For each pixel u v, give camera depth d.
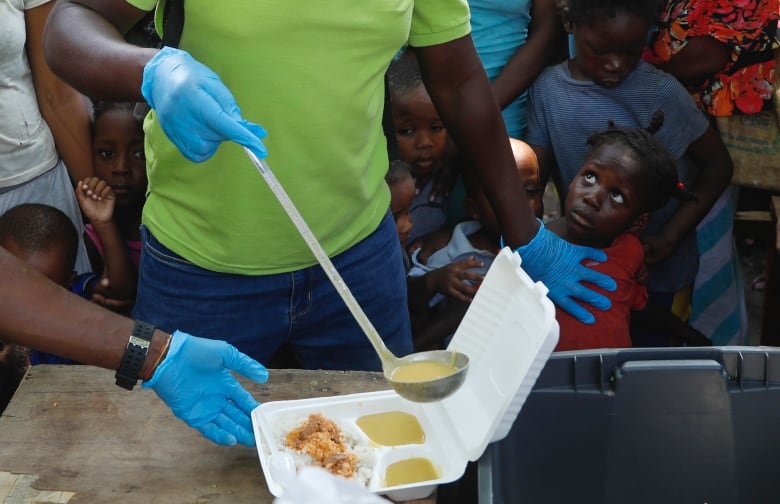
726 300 2.59
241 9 1.33
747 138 2.40
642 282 2.18
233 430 1.32
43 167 2.15
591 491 1.37
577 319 1.98
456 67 1.69
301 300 1.64
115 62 1.29
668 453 1.36
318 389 1.48
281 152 1.45
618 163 2.00
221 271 1.57
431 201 2.39
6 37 1.95
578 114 2.30
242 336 1.65
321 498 0.65
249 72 1.38
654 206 2.08
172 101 1.21
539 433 1.34
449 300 2.30
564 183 2.41
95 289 2.23
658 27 2.34
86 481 1.27
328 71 1.40
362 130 1.50
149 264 1.63
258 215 1.50
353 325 1.72
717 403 1.34
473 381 1.33
